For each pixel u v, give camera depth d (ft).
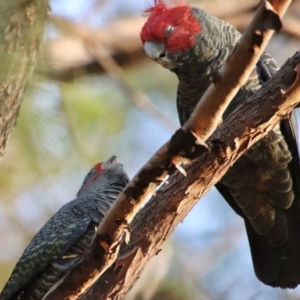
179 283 43.01
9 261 38.99
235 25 42.78
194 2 41.88
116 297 22.35
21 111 22.67
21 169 27.37
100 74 39.29
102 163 36.37
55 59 26.58
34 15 18.26
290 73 21.06
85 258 20.17
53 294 20.74
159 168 17.62
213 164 21.98
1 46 17.95
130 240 22.34
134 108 41.42
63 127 30.76
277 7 14.80
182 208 22.40
